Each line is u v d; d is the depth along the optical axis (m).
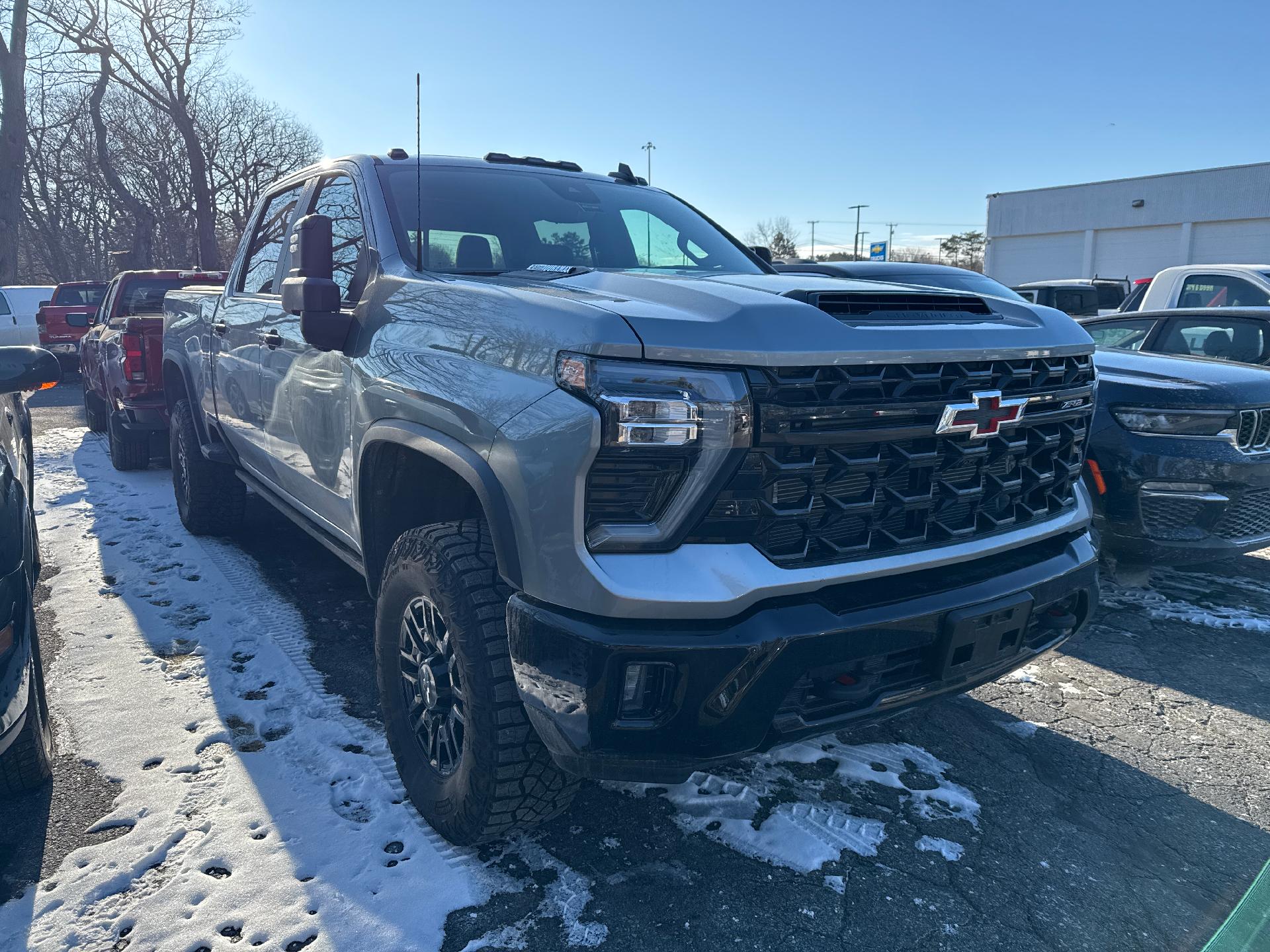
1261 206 36.34
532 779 2.16
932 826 2.55
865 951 2.05
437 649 2.39
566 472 1.84
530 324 2.04
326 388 2.96
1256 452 4.06
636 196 3.71
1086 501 2.66
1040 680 3.58
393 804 2.56
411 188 3.12
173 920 2.07
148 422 6.82
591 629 1.84
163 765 2.74
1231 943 2.01
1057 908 2.22
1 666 2.31
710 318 1.91
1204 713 3.31
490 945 2.02
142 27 29.97
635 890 2.23
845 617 1.95
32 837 2.38
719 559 1.87
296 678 3.36
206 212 33.03
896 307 2.21
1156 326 5.94
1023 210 44.78
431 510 2.70
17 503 2.51
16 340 18.25
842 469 1.95
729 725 1.88
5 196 20.42
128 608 4.06
